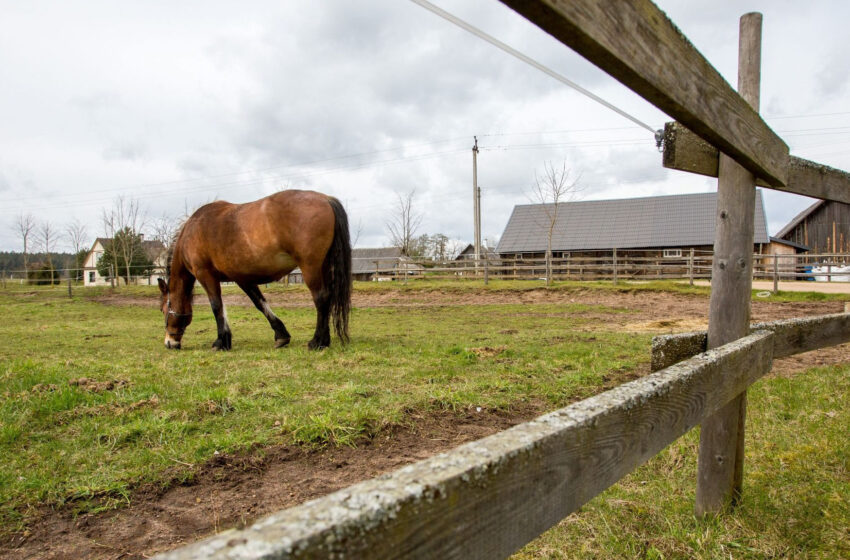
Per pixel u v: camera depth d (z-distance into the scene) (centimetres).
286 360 534
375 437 306
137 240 3366
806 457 263
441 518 60
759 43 189
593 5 73
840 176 246
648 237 2827
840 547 183
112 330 929
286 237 571
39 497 230
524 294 1551
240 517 220
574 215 3125
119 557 192
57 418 334
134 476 251
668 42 99
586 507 224
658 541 192
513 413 352
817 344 250
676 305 1270
